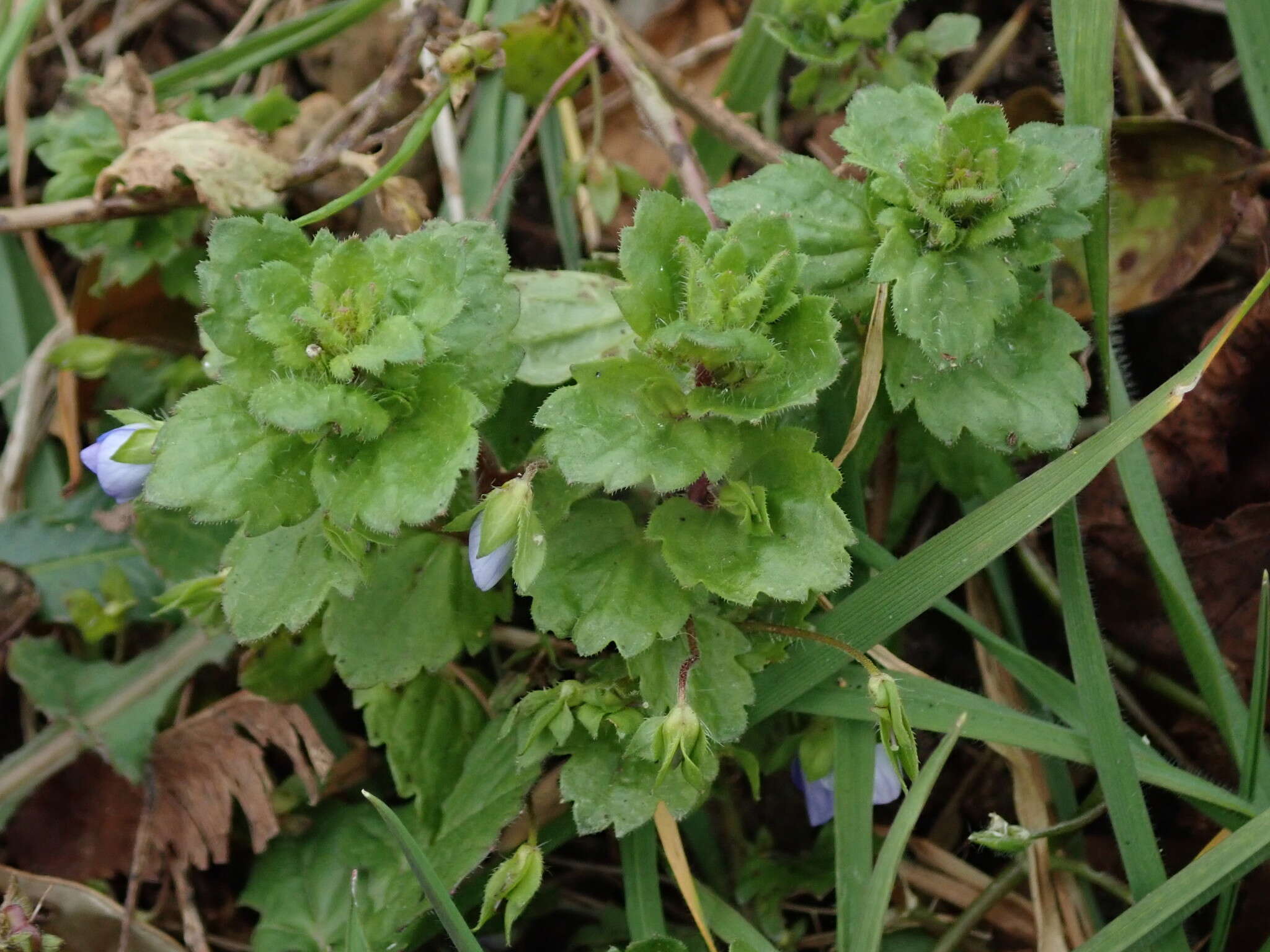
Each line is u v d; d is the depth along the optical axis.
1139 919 0.21
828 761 0.22
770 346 0.20
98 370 0.25
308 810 0.24
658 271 0.20
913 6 0.27
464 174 0.26
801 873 0.23
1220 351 0.24
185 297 0.25
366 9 0.26
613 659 0.22
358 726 0.25
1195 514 0.25
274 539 0.21
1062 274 0.25
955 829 0.24
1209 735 0.24
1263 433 0.25
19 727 0.25
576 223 0.26
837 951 0.21
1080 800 0.24
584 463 0.20
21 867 0.24
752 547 0.21
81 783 0.24
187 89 0.26
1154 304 0.26
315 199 0.25
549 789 0.22
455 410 0.20
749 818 0.24
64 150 0.25
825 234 0.22
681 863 0.22
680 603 0.21
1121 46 0.26
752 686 0.21
